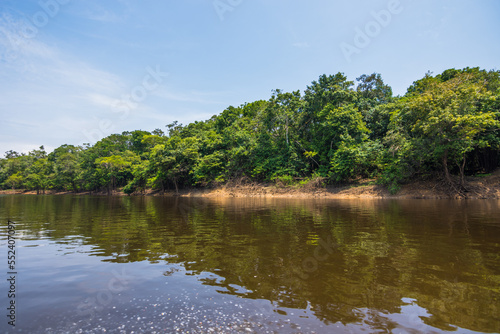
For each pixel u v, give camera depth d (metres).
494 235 8.92
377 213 15.25
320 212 16.45
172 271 5.89
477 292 4.65
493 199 23.20
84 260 6.76
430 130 24.17
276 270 5.88
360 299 4.48
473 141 23.70
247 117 53.94
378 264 6.15
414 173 28.86
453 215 13.60
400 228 10.39
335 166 32.28
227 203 26.16
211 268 6.06
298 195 35.22
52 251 7.64
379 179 30.45
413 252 7.05
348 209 17.89
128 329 3.64
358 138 34.19
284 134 43.91
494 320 3.77
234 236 9.45
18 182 90.69
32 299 4.58
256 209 19.27
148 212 18.16
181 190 50.94
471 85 25.39
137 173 54.91
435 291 4.71
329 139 37.62
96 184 68.75
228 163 44.06
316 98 41.06
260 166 41.16
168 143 51.38
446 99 23.92
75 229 11.27
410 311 4.05
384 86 46.31
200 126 63.16
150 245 8.27
